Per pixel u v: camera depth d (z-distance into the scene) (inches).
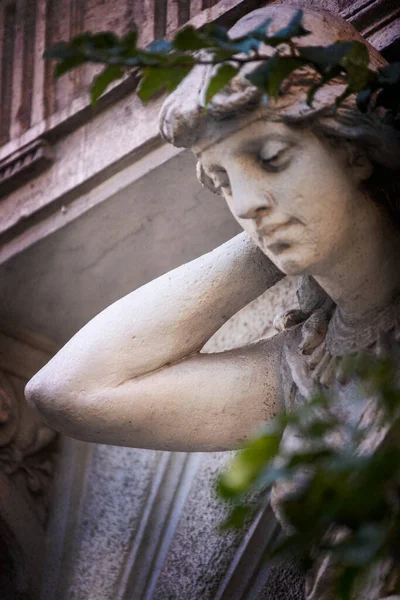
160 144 186.5
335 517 124.8
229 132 148.2
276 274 165.3
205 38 132.1
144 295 165.9
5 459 203.8
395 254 154.0
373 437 146.5
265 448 124.5
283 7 152.6
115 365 162.9
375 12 169.6
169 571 191.5
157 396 162.6
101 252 197.0
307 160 148.3
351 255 152.3
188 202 189.8
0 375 206.1
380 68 144.7
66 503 203.0
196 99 148.6
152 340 163.6
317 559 148.3
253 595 185.8
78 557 199.0
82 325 205.8
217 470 193.6
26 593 201.0
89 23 200.4
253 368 163.8
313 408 150.8
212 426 163.5
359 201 151.4
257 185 148.6
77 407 162.6
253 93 145.6
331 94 147.7
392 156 150.6
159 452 199.2
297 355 161.6
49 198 194.9
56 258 198.7
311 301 163.9
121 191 189.5
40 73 201.0
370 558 124.6
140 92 131.8
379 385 135.4
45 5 204.1
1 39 206.4
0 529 201.6
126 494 199.3
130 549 196.2
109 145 190.2
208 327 165.0
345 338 156.9
